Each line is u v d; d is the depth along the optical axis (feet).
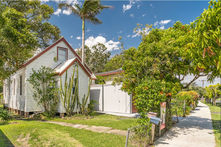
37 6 64.28
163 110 25.40
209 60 18.33
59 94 40.98
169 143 20.54
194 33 16.93
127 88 31.37
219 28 15.34
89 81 48.60
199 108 72.38
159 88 21.71
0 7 39.27
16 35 35.96
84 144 19.11
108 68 108.06
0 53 38.37
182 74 30.76
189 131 27.12
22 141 20.39
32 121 33.68
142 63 26.61
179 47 27.20
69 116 40.45
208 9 16.52
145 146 18.81
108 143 19.27
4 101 63.87
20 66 42.96
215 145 19.85
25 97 41.22
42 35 69.82
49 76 40.45
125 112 48.42
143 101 20.67
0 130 23.85
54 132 23.65
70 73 43.11
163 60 27.89
